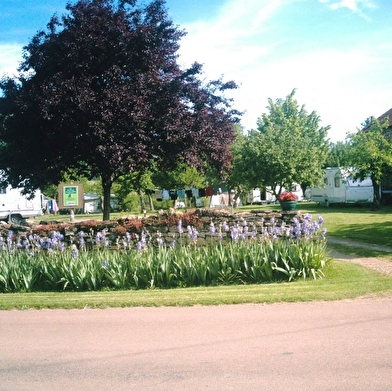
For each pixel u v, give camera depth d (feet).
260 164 83.51
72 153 48.52
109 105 43.19
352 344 15.33
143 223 41.98
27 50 48.75
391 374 12.76
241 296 23.43
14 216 83.20
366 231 53.52
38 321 20.40
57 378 13.47
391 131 96.94
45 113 42.22
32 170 48.85
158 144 48.19
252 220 41.19
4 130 48.93
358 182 93.30
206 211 41.65
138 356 15.05
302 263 29.96
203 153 53.67
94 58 45.52
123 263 31.50
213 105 52.31
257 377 12.90
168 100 46.98
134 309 22.04
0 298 26.12
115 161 43.45
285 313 19.85
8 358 15.38
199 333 17.35
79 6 46.78
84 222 44.09
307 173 84.64
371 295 22.74
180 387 12.45
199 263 30.73
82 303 23.27
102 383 12.96
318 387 12.10
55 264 32.04
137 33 45.50
